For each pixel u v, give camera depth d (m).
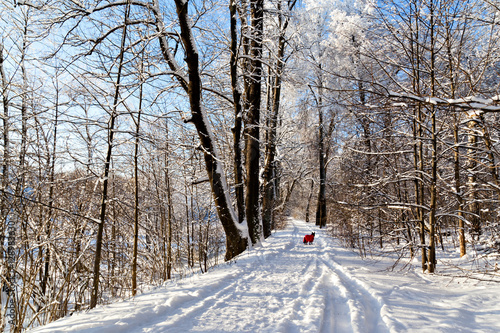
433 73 6.95
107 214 10.05
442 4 6.47
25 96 8.91
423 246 7.45
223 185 10.96
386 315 4.13
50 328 3.77
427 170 9.08
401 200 10.31
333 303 5.12
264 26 14.86
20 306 6.60
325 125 22.25
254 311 4.63
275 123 17.14
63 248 8.31
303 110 20.00
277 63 14.74
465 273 6.77
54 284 7.32
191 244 14.77
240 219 11.71
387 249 12.00
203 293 5.61
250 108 12.95
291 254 11.41
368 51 6.70
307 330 3.80
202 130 10.23
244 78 13.24
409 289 5.66
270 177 17.38
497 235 7.32
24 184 8.46
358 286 6.27
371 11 7.26
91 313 4.43
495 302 4.64
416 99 4.55
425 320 3.94
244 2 11.36
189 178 14.86
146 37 7.81
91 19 7.57
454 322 3.84
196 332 3.76
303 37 16.83
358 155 13.05
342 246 13.52
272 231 24.28
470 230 8.99
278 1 13.55
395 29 7.11
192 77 9.66
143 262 10.73
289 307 4.80
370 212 10.42
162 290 5.89
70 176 9.52
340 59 14.75
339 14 16.91
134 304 4.79
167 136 9.11
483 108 4.08
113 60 7.09
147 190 12.57
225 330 3.84
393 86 7.36
